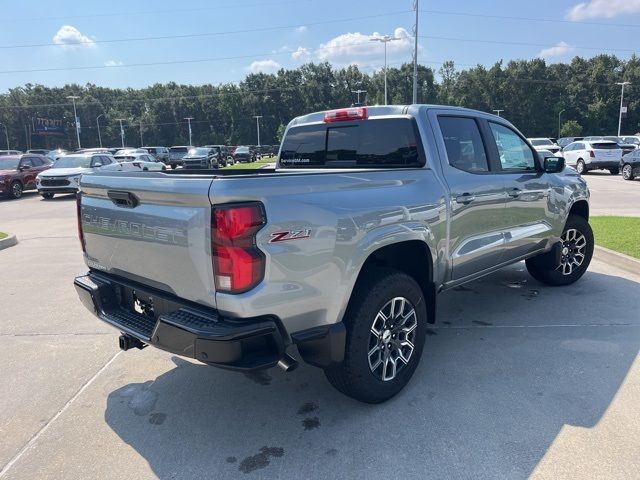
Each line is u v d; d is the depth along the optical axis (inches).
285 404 138.1
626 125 3934.5
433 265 148.3
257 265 102.8
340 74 4544.8
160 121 4731.8
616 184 781.9
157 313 122.8
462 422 125.2
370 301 126.0
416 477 105.7
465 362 158.6
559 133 3853.3
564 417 126.0
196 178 104.0
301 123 191.2
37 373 160.1
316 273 113.0
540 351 165.3
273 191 106.7
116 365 165.5
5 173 756.6
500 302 217.0
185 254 107.8
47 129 4197.8
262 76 4744.1
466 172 164.4
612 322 189.6
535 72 3954.2
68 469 112.0
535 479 103.8
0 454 118.2
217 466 111.9
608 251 282.4
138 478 108.5
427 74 4188.0
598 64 3951.8
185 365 164.9
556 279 233.0
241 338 102.7
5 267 305.9
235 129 4638.3
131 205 120.7
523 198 189.2
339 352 120.8
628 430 119.9
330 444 118.4
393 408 133.0
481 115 179.6
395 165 161.3
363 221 122.6
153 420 131.5
